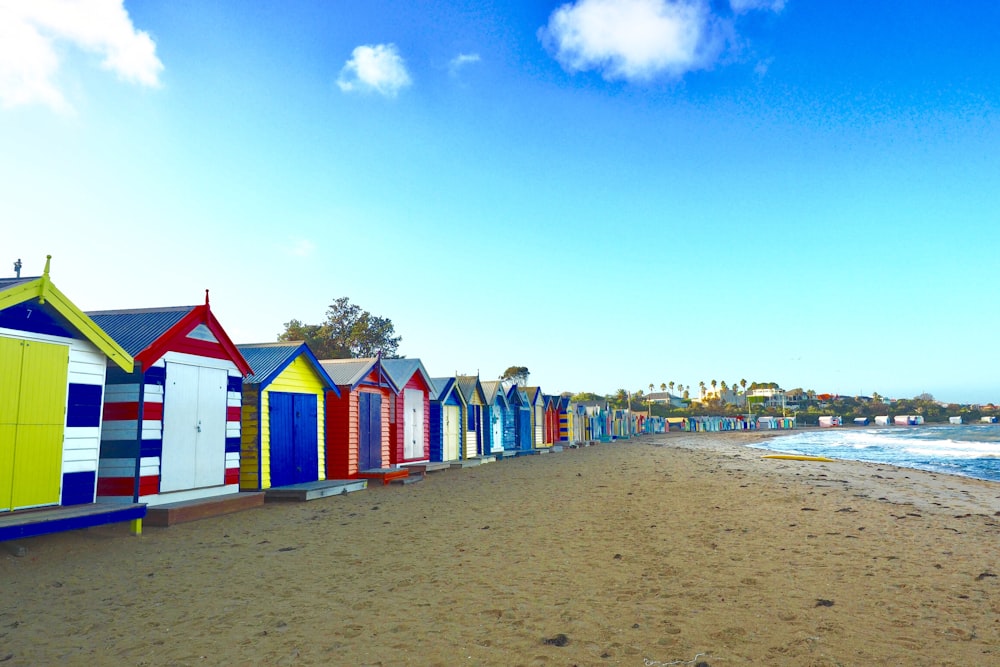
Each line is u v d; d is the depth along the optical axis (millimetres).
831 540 9453
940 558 8258
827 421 175250
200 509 11273
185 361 11750
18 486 8359
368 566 7914
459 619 5805
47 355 8836
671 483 17953
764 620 5699
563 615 5883
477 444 29312
